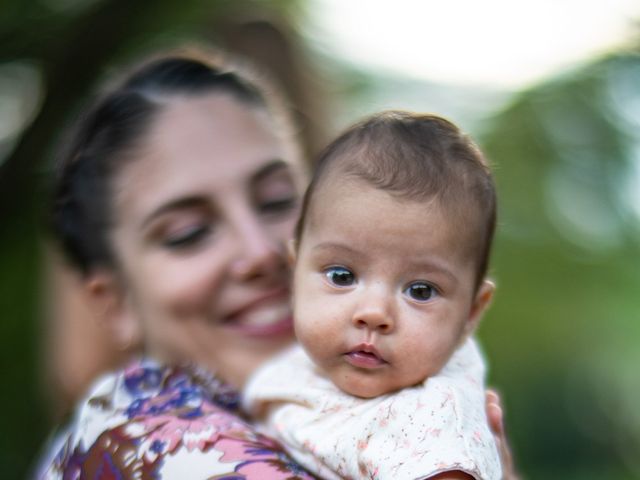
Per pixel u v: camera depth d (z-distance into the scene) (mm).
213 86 2229
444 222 1619
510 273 9672
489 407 1836
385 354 1629
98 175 2207
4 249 5430
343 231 1645
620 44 8383
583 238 10047
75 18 5250
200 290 2123
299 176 2312
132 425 1854
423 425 1554
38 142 5141
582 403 13961
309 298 1688
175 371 2018
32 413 5625
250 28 3412
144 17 5367
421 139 1664
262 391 1898
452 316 1651
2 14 5309
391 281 1629
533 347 11078
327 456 1659
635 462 15445
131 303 2252
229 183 2145
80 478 1860
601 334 11867
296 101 3400
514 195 9273
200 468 1707
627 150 9516
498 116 9234
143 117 2164
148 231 2145
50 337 3695
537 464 13844
